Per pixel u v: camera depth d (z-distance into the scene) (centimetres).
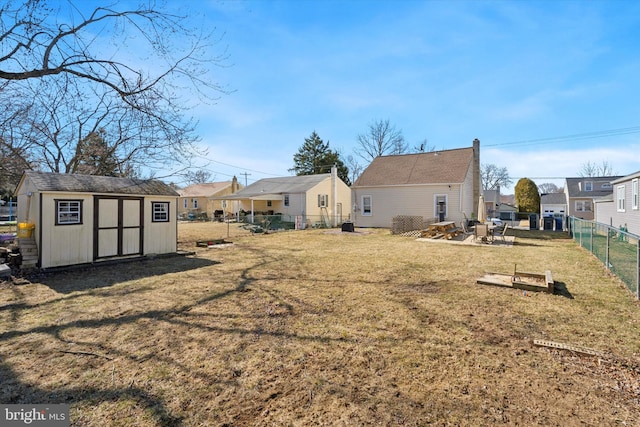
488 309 448
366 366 290
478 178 2066
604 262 771
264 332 373
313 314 434
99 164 1159
